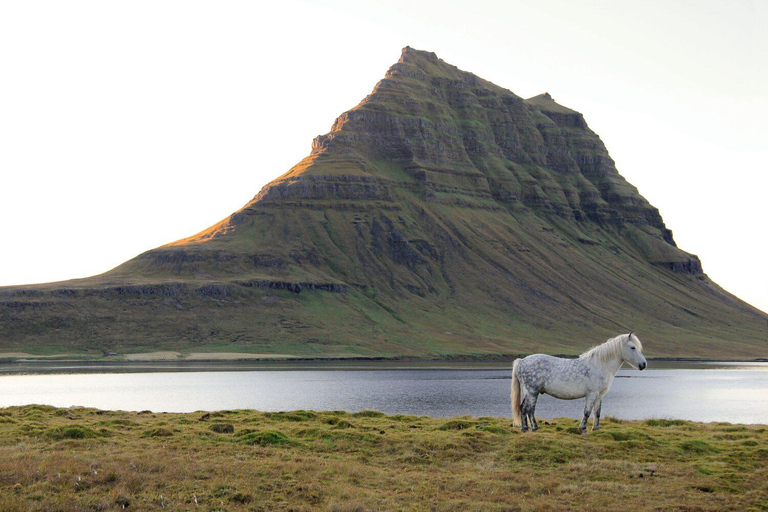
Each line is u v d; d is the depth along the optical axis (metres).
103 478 25.06
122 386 158.50
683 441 33.84
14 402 114.00
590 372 35.22
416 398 125.25
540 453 30.56
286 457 29.28
